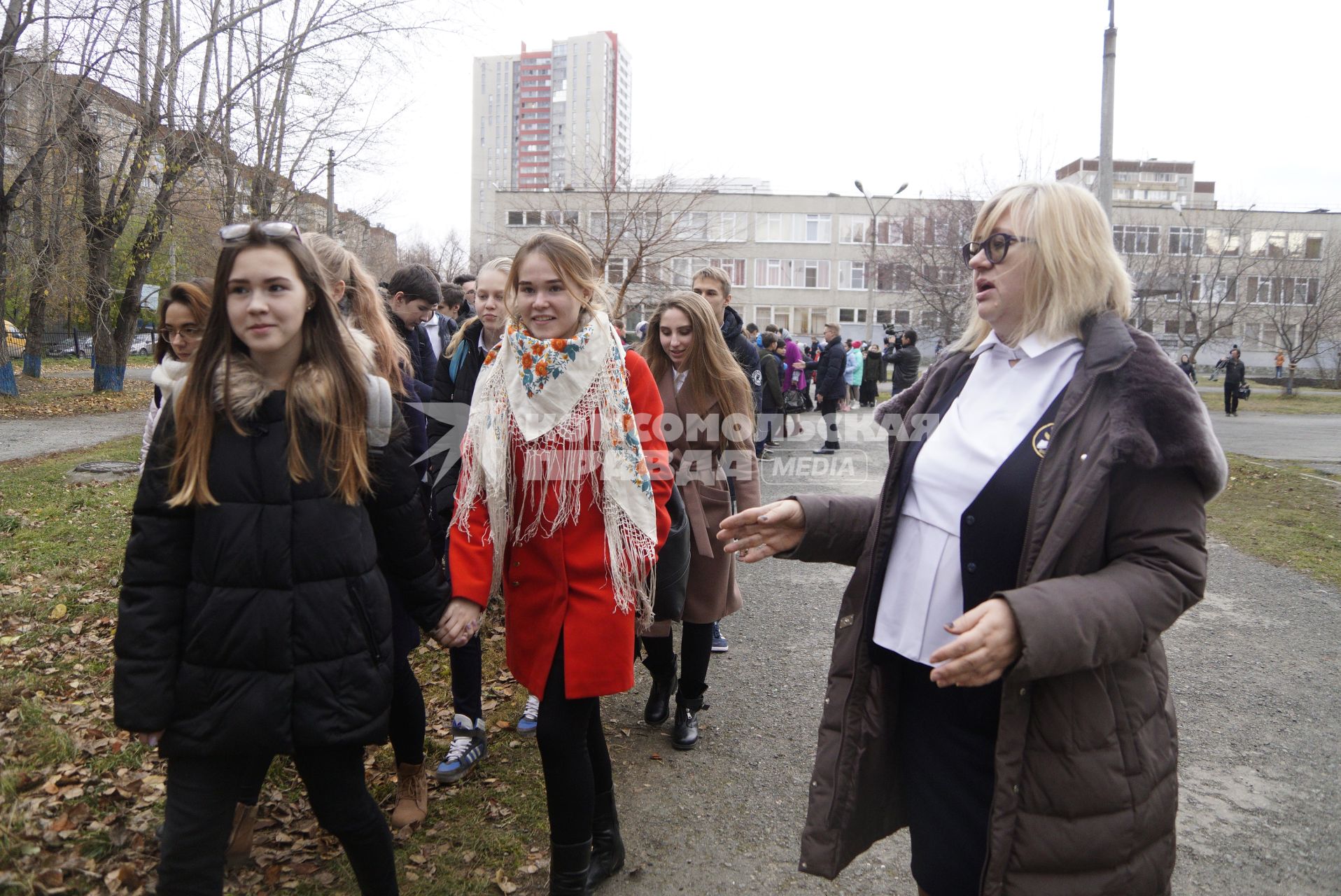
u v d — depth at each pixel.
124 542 5.92
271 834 2.73
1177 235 42.66
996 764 1.49
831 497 1.98
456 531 2.34
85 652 3.97
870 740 1.81
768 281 57.12
